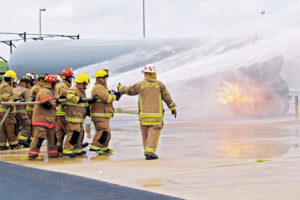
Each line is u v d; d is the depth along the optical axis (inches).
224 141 402.0
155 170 260.7
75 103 333.1
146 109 312.7
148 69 319.3
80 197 193.2
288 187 203.0
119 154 341.1
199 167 265.4
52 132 333.4
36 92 429.1
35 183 224.2
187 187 210.5
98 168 273.0
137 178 237.0
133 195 194.9
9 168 274.4
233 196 190.2
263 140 404.5
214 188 206.2
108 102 339.9
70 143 333.4
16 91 419.2
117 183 224.7
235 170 250.2
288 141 394.6
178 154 328.2
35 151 326.0
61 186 216.2
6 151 386.3
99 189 208.2
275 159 288.5
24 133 415.5
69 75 347.6
